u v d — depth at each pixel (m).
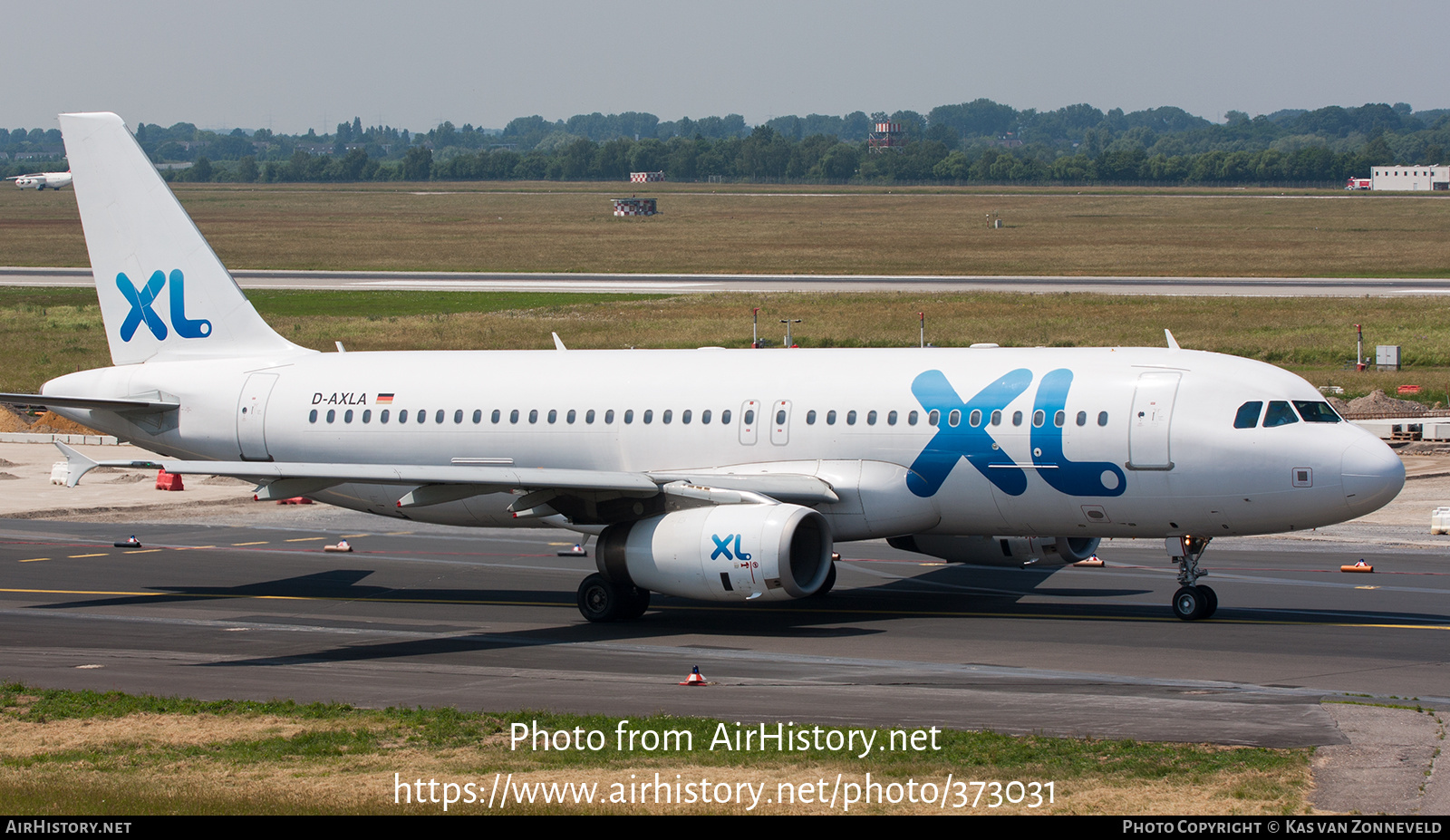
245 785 60.38
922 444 105.81
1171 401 99.69
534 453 119.25
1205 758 61.44
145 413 131.50
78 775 62.59
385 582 126.56
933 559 136.88
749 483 104.31
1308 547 138.75
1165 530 101.62
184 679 84.62
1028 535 107.25
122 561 137.12
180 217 132.00
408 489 122.75
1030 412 103.19
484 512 119.38
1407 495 170.62
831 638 97.06
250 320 131.75
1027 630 98.94
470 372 123.88
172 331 133.50
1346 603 108.00
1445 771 58.44
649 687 80.62
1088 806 54.81
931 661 88.06
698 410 113.94
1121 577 124.25
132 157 132.25
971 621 103.44
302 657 92.06
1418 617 101.44
